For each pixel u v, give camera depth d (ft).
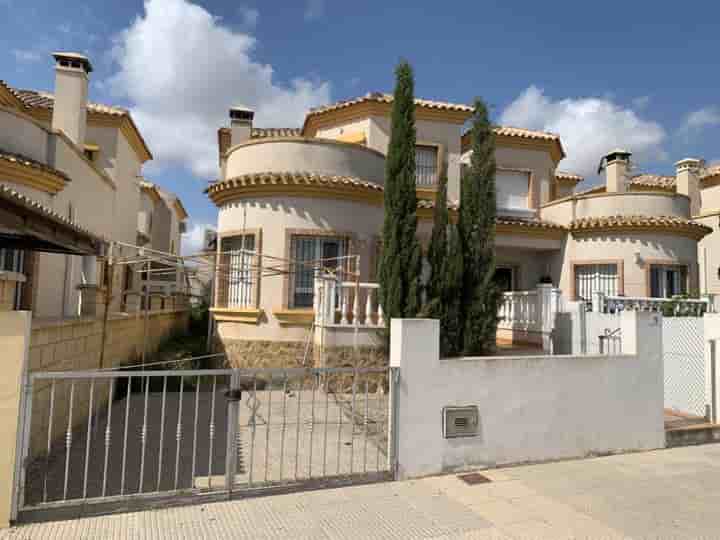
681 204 53.47
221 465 20.85
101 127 59.00
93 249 24.03
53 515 14.71
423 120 54.34
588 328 36.88
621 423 23.50
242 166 42.57
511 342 45.16
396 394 19.20
